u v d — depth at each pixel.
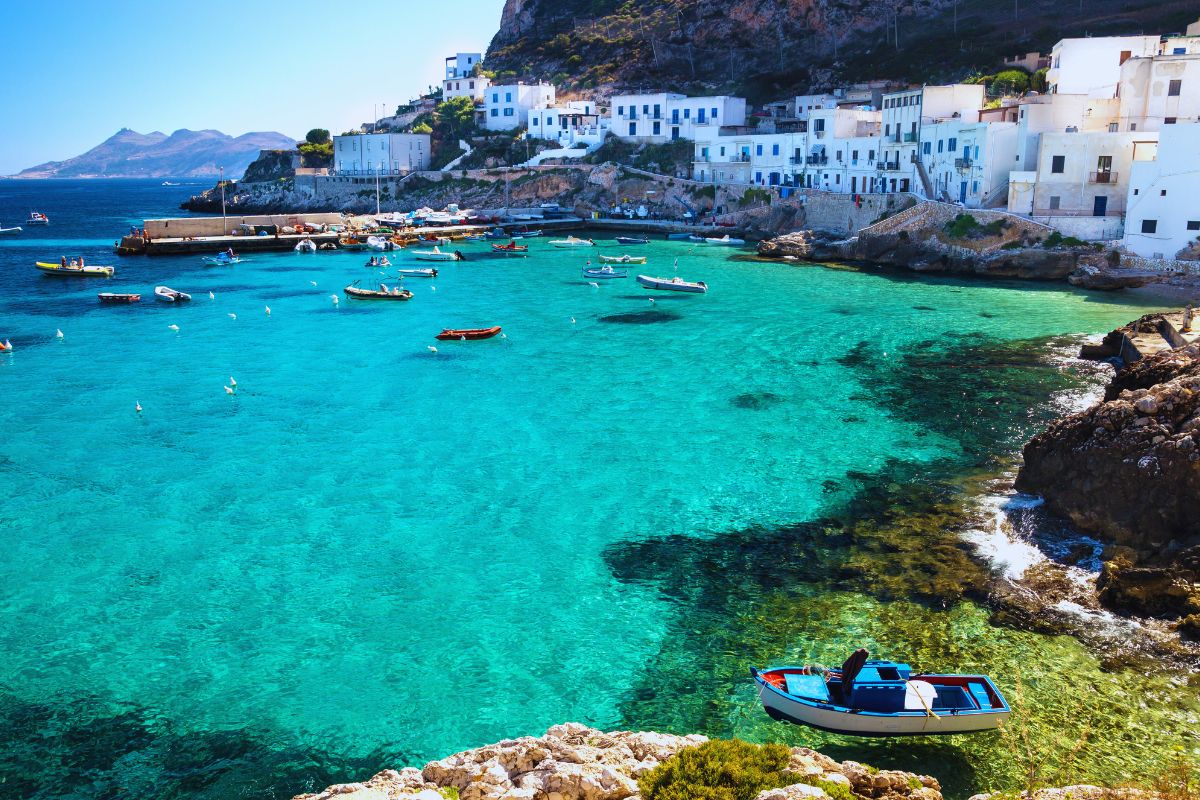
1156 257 84.25
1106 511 34.53
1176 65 89.62
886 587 31.80
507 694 26.66
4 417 51.88
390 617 30.72
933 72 149.38
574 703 26.23
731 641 29.00
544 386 57.69
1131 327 58.94
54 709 25.98
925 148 109.12
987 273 92.56
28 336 73.38
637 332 73.12
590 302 87.00
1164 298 78.00
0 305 86.88
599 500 39.97
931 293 85.50
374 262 112.81
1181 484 32.81
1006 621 29.38
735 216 139.12
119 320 80.06
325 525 37.72
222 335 73.75
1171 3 145.00
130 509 39.31
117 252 124.81
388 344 70.06
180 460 45.16
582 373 60.69
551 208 156.62
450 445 47.12
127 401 55.06
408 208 173.25
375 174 180.38
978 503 38.28
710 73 189.88
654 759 21.75
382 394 56.44
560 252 124.38
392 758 24.12
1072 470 36.31
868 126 127.56
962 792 22.53
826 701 24.55
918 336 68.06
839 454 44.69
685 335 71.50
